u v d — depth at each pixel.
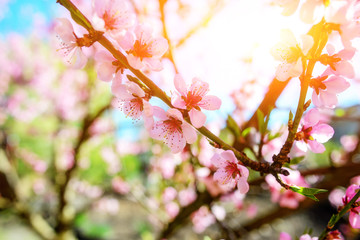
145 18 1.95
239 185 1.05
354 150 3.27
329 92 1.01
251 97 2.41
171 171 3.62
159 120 1.07
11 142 8.03
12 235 8.80
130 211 10.46
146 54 1.03
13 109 8.95
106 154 6.84
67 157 6.99
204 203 2.64
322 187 2.54
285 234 1.49
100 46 1.09
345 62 0.92
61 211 5.46
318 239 1.11
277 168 0.97
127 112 1.09
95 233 9.13
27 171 8.46
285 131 1.34
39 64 9.70
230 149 1.00
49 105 8.78
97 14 0.95
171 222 2.96
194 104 1.03
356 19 0.85
